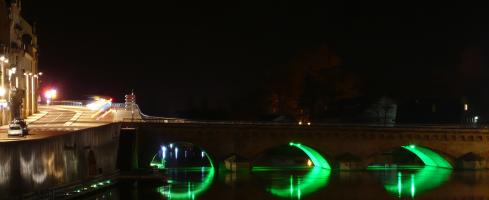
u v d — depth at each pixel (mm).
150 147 143875
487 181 144875
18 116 153875
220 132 151250
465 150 168750
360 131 161500
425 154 177250
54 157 89812
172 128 146000
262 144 154375
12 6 151125
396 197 122375
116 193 113875
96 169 111188
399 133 163750
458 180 146375
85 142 104500
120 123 135625
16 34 155875
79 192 97875
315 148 158625
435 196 124000
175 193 119375
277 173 157375
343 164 160250
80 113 183375
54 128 132000
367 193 126375
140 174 128250
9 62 145250
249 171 152375
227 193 122312
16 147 77062
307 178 147250
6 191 73938
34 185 82188
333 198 120438
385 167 177750
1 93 136000
